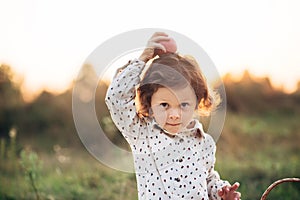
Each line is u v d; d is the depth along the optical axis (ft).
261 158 26.30
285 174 21.21
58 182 21.25
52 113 36.78
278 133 33.91
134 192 18.81
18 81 38.19
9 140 33.04
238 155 26.91
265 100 43.24
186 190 10.86
